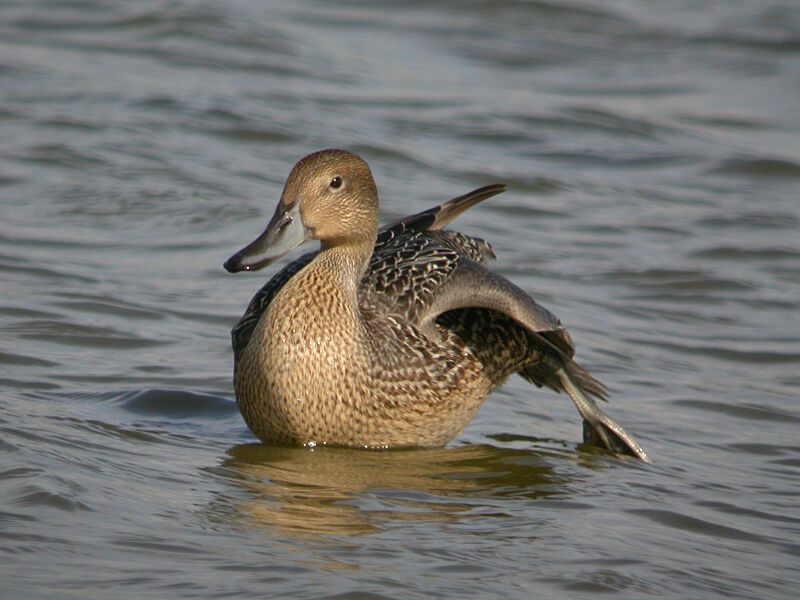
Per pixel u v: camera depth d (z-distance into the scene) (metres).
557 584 7.31
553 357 10.84
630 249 16.36
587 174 19.36
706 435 10.89
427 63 24.03
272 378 9.85
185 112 20.14
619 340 13.30
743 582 7.61
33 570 6.89
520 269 15.24
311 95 21.61
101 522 7.69
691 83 23.80
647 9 27.95
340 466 9.65
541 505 8.89
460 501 8.91
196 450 9.70
